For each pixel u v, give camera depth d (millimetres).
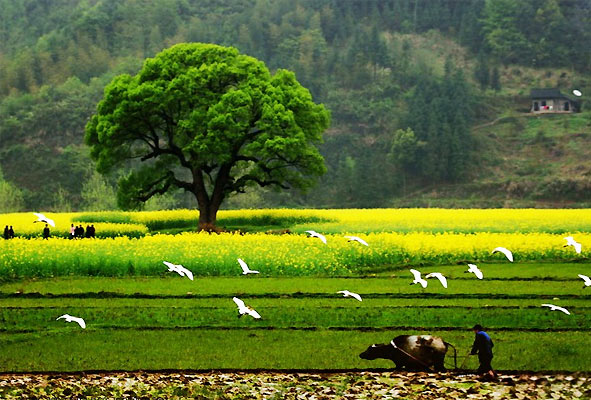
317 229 170000
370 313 85812
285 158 195625
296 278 110438
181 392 59625
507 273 112250
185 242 132250
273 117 183250
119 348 72438
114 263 113625
